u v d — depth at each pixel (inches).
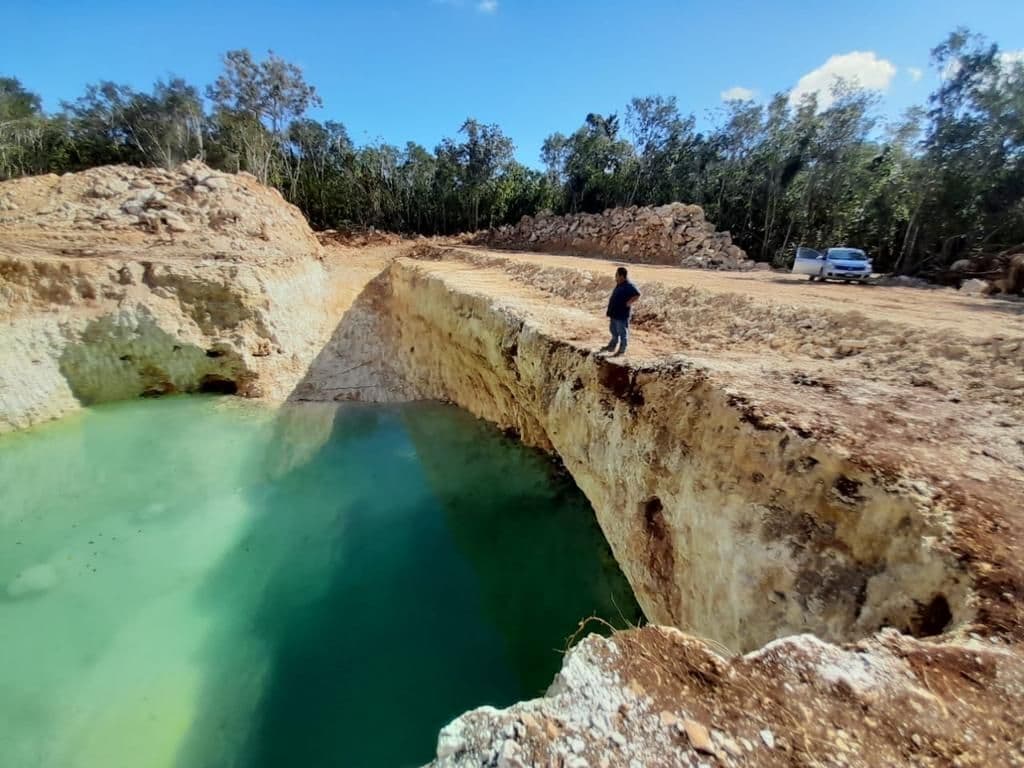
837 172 1305.4
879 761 105.5
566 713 115.8
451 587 471.5
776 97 1478.8
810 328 430.0
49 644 382.0
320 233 1733.5
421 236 1865.2
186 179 1099.3
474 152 1962.4
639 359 383.2
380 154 2034.9
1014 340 326.0
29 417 645.9
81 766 304.2
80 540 495.2
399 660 390.3
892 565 184.7
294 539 540.1
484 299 654.5
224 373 826.8
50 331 681.6
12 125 1907.0
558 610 440.1
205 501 583.8
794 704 118.4
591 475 413.4
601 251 1375.5
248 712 345.1
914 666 128.2
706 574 271.0
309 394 887.1
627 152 1873.8
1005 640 135.1
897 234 1193.4
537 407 522.0
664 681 125.0
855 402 270.5
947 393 287.0
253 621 425.4
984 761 105.2
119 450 651.5
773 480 235.3
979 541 166.1
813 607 204.2
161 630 406.3
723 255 1170.0
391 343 1029.2
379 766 312.0
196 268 801.6
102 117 2010.3
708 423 283.7
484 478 649.0
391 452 740.0
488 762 104.7
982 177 1007.0
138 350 754.2
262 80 1899.6
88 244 838.5
